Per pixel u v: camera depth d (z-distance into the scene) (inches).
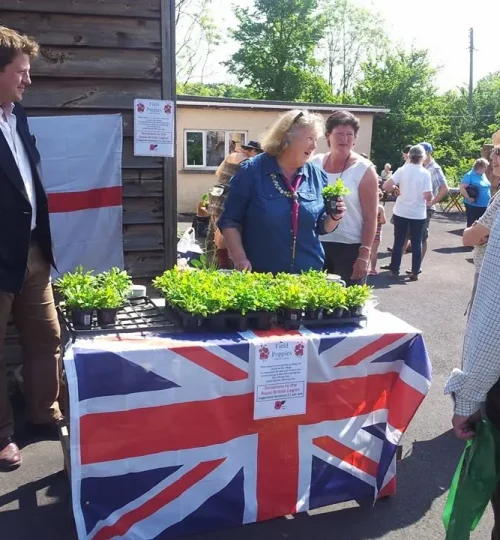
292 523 105.5
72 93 148.0
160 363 88.7
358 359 102.5
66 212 151.1
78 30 145.6
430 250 430.6
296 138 115.2
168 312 103.7
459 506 77.1
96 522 90.0
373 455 109.1
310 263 121.4
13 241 112.3
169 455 92.6
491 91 1558.8
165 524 94.4
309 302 101.2
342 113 147.1
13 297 118.6
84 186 151.8
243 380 94.4
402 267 361.4
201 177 626.8
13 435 127.1
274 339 95.5
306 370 97.9
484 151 388.8
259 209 117.3
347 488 107.4
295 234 118.3
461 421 73.7
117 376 87.0
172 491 93.8
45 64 144.8
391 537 103.0
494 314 68.0
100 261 156.9
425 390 105.5
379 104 1162.6
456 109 1480.1
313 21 1427.2
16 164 111.9
